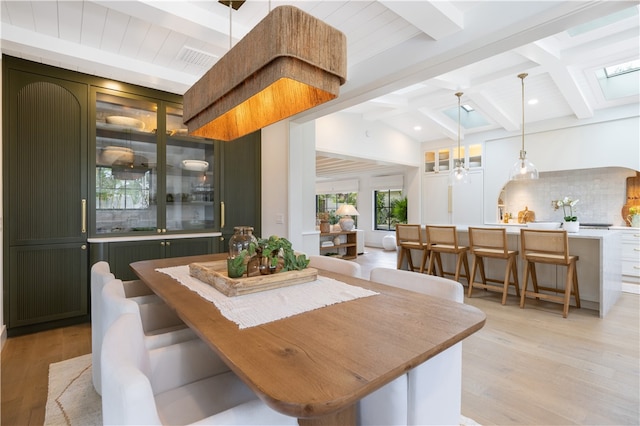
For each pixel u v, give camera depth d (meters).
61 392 1.98
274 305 1.32
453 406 1.37
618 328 3.02
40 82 2.90
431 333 1.04
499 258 4.01
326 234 7.04
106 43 2.78
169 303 1.37
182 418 1.07
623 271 4.94
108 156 3.26
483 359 2.43
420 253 5.07
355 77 3.12
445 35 2.41
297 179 4.12
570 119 5.51
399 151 7.11
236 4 2.26
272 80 1.22
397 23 2.49
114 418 0.70
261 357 0.87
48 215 2.94
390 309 1.28
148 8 2.11
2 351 2.55
